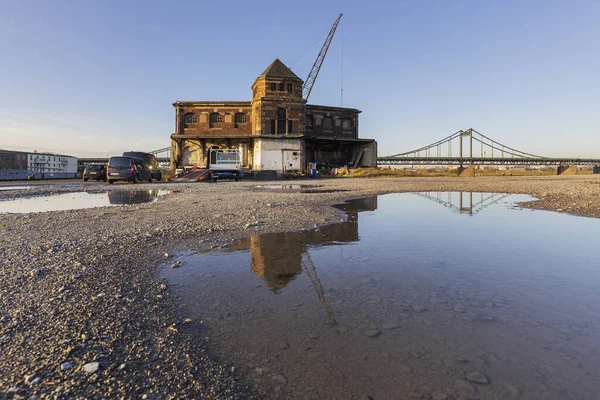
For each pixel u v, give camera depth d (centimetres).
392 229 636
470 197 1309
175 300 293
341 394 168
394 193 1512
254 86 4178
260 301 291
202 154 4122
